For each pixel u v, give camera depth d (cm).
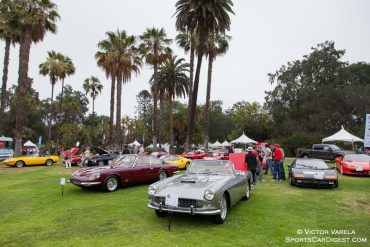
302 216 732
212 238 567
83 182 1022
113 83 3472
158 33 3644
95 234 590
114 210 785
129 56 3334
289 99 5206
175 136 5288
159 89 4238
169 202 637
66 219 700
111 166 1130
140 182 1184
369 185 1224
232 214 745
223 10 2509
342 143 4166
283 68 5422
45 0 2586
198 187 656
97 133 5428
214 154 2327
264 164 1593
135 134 6475
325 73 4866
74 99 5891
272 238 572
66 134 5019
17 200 927
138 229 621
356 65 5644
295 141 3953
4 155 2900
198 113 5150
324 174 1117
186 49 3719
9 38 3102
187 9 2555
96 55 3591
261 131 5622
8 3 2581
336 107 4628
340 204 866
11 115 5719
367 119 1697
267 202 889
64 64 4091
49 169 1962
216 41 3488
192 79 3052
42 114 7044
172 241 549
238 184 795
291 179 1174
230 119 7850
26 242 548
